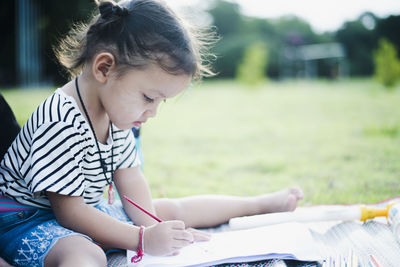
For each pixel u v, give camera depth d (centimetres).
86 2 1020
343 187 226
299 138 417
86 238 120
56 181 119
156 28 122
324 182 242
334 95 993
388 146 340
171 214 157
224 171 289
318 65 2033
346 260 124
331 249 138
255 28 2194
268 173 279
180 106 810
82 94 130
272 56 2059
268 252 127
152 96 123
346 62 1977
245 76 1262
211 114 664
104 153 137
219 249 131
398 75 1001
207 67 152
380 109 631
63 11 1045
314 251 131
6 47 1153
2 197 130
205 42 143
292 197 165
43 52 1099
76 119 125
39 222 129
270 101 885
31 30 1078
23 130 128
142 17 124
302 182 247
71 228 124
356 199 201
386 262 127
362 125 471
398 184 224
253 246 132
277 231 141
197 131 484
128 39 122
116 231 124
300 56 2064
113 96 125
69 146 121
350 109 655
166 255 128
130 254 129
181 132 477
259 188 240
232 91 1267
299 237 136
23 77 1083
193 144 402
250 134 455
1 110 143
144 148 383
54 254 114
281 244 133
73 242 116
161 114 673
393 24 1936
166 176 276
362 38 1978
